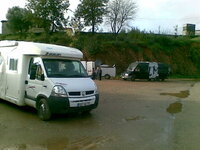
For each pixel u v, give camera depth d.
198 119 10.12
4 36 60.41
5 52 11.41
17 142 6.76
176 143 7.04
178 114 11.07
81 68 10.34
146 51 46.62
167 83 30.03
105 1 55.16
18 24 64.62
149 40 49.56
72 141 6.97
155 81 34.03
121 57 42.66
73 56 10.29
